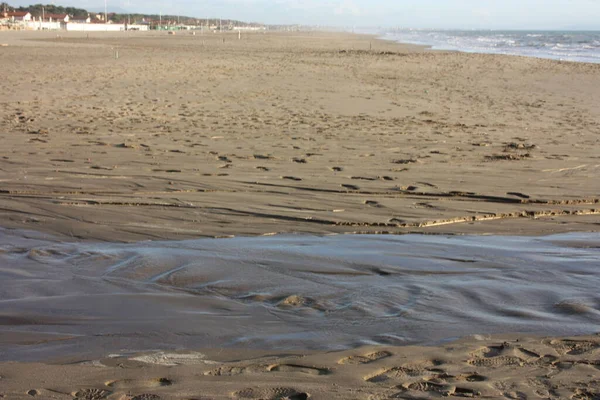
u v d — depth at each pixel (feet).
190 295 13.75
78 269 15.39
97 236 18.08
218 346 11.09
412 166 27.37
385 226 19.25
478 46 213.87
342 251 16.85
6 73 74.84
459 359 10.32
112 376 9.61
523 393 9.05
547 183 24.64
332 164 27.58
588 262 16.01
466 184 24.30
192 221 19.48
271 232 18.57
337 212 20.51
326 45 211.61
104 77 72.74
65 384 9.28
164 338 11.45
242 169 26.30
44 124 37.76
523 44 240.73
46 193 22.20
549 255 16.61
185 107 47.67
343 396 8.95
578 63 113.50
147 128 37.06
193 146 31.40
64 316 12.50
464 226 19.49
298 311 12.85
